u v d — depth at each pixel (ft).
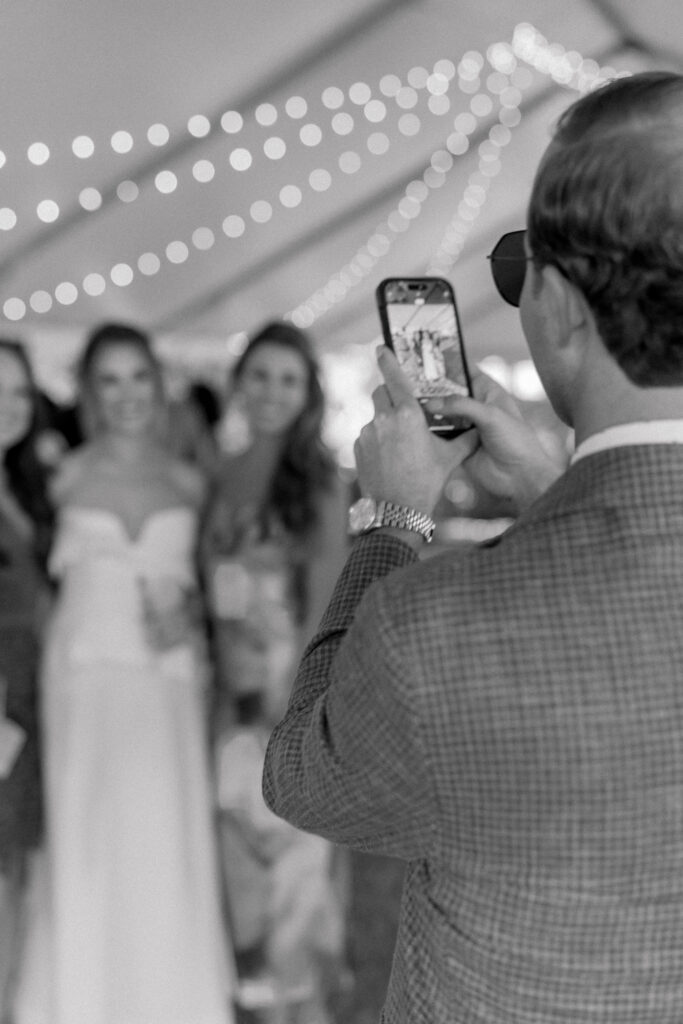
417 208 22.79
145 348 10.05
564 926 2.73
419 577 2.83
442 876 2.90
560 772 2.68
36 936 9.58
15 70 13.83
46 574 9.82
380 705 2.77
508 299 3.51
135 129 16.42
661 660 2.70
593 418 2.91
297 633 9.88
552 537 2.80
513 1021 2.81
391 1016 3.10
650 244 2.71
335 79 17.12
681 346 2.76
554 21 17.01
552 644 2.71
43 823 9.65
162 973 9.26
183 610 9.82
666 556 2.75
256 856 9.80
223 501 10.01
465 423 3.69
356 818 2.94
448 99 19.19
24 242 18.74
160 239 20.02
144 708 9.50
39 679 9.62
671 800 2.69
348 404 29.66
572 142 2.87
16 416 9.64
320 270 23.84
